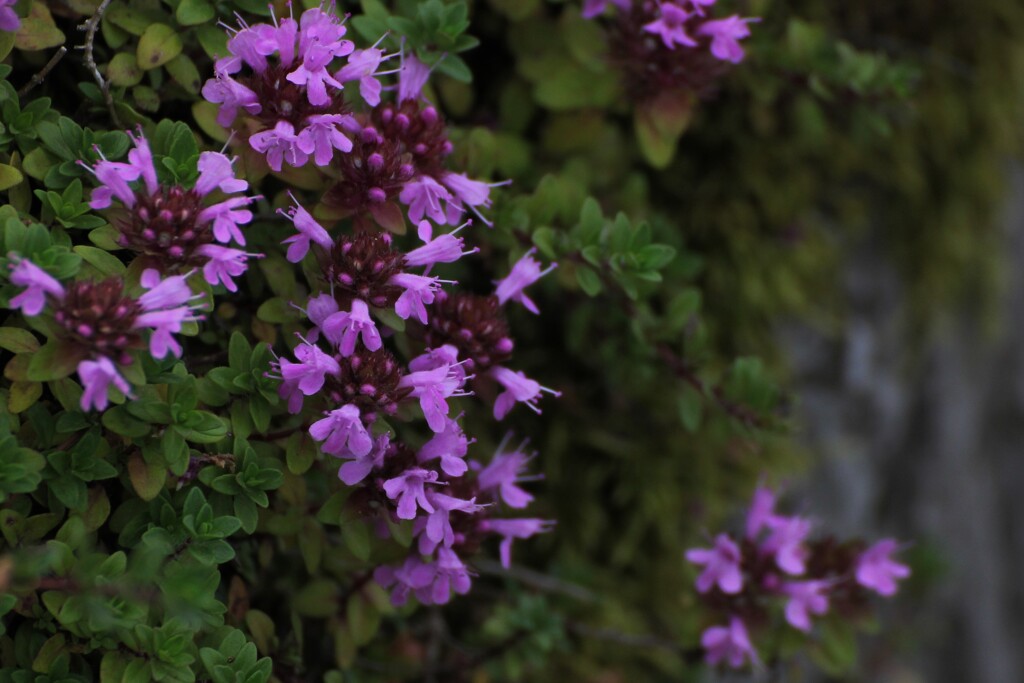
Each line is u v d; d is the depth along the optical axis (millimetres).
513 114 427
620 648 457
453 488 382
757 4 433
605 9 410
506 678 439
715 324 475
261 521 387
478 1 428
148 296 356
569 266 402
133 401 363
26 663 365
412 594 396
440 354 375
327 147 371
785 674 485
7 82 371
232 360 373
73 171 372
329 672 400
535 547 453
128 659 366
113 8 384
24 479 358
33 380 356
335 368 367
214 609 370
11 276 353
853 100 440
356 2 406
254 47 369
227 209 364
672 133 415
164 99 390
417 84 391
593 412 457
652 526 466
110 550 378
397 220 378
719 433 432
